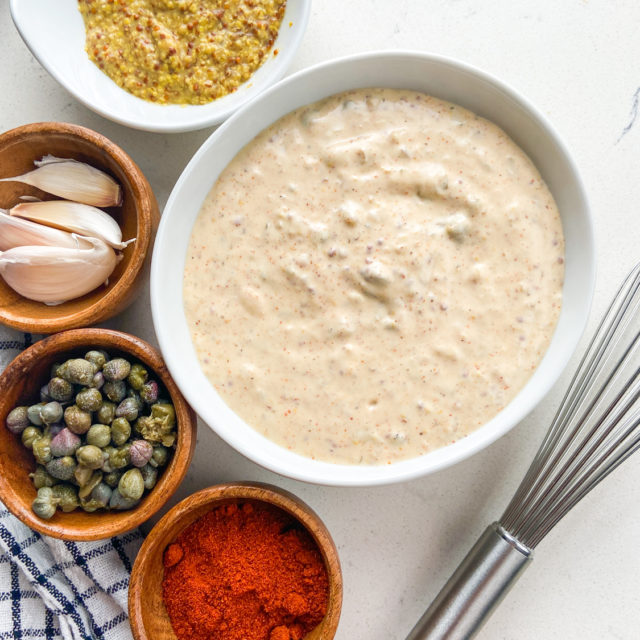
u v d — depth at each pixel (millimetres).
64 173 319
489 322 299
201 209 308
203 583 310
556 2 336
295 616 310
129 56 323
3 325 335
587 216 292
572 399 322
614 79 335
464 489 338
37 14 313
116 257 324
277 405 302
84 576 327
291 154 306
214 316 306
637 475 336
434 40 337
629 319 336
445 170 302
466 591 315
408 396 298
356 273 299
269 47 323
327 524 339
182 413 303
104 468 302
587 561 338
